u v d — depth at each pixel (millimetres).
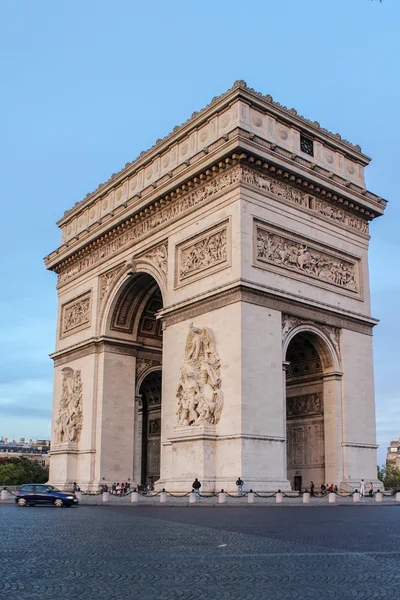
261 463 62594
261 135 71438
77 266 98062
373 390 76938
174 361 72312
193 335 69062
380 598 17312
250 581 19766
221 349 66062
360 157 83250
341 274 76875
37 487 63344
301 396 76562
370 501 64312
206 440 63688
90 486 83250
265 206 69625
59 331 99625
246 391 63000
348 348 75250
